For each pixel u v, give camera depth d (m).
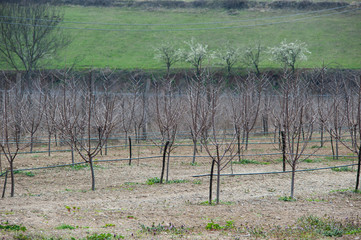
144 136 32.28
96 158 25.61
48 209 13.69
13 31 52.75
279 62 64.31
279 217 13.02
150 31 93.06
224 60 63.06
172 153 28.03
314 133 39.41
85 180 19.44
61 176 20.27
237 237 11.02
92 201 15.17
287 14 100.75
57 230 11.38
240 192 16.98
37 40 52.72
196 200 15.49
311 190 17.30
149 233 11.34
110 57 77.69
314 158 26.08
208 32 92.38
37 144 32.06
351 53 75.50
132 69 68.31
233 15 102.88
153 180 19.19
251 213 13.55
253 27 93.94
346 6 100.38
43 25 56.00
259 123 38.97
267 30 91.50
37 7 57.72
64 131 20.88
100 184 18.59
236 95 32.34
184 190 17.34
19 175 20.34
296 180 19.52
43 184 18.53
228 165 23.77
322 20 94.38
